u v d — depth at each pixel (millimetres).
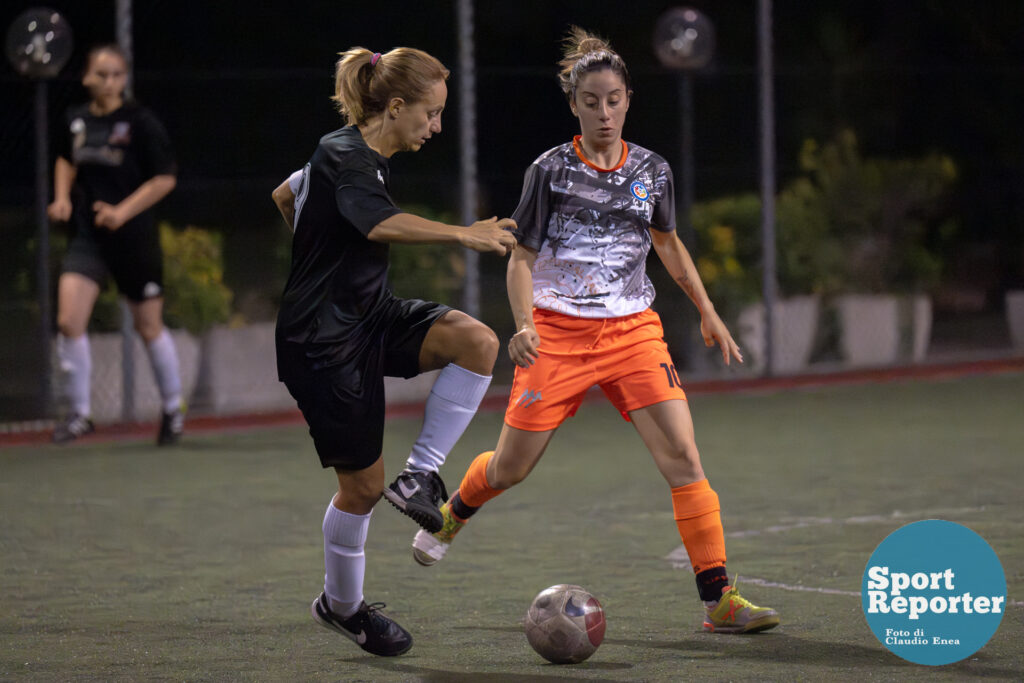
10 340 37750
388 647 15648
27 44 33375
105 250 31609
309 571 20453
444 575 19938
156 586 19531
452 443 15391
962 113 51281
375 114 14961
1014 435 32000
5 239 37938
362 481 15117
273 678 14867
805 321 44469
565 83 17062
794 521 23172
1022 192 50500
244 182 39969
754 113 49500
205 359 37625
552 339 16922
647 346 16953
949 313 50406
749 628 16281
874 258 45906
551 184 16734
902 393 39656
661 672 14828
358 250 14805
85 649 16172
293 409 38406
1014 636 15953
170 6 51562
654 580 19438
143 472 29281
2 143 37969
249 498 26328
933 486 26062
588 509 24750
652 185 17078
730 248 43344
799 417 35594
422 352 15289
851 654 15406
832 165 46219
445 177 40906
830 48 55281
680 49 41688
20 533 23344
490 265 45562
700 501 16609
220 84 49344
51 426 35062
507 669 15086
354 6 55500
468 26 38875
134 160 31203
